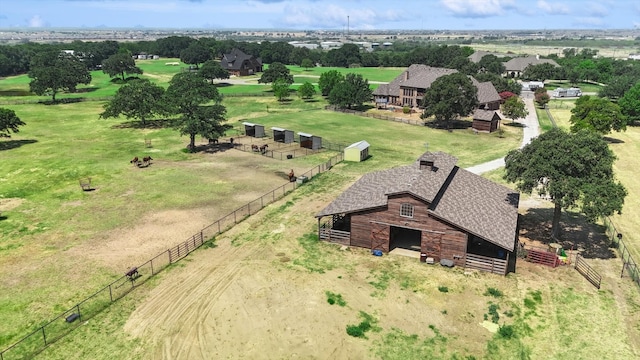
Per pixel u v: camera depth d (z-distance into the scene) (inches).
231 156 2856.8
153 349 1125.7
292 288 1378.0
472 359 1087.0
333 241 1683.1
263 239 1712.6
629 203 2133.4
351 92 4579.2
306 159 2797.7
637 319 1234.6
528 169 1593.3
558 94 5674.2
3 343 1154.7
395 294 1346.0
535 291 1364.4
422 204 1499.8
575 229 1813.5
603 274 1465.3
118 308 1294.3
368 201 1620.3
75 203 2092.8
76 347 1138.7
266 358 1091.9
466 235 1470.2
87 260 1568.7
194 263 1540.4
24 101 5068.9
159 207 2036.2
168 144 3176.7
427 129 3759.8
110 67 6830.7
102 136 3447.3
